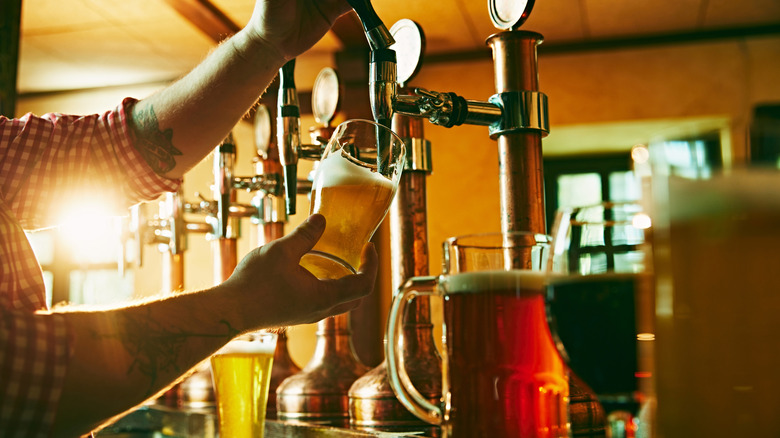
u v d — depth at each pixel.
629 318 0.44
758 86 4.24
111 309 0.67
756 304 0.37
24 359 0.58
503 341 0.57
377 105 0.75
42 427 0.59
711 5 3.88
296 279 0.71
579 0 3.78
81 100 5.32
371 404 0.96
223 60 0.91
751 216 0.37
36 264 0.84
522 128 0.81
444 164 4.69
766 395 0.36
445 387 0.62
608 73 4.46
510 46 0.84
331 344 1.17
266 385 0.90
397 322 0.71
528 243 0.62
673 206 0.39
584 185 5.06
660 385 0.39
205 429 1.19
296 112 0.98
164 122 0.94
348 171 0.75
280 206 1.37
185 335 0.67
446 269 0.66
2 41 1.65
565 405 0.58
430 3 3.67
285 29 0.87
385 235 4.12
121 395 0.63
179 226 1.58
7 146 0.93
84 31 4.11
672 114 4.36
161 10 3.77
